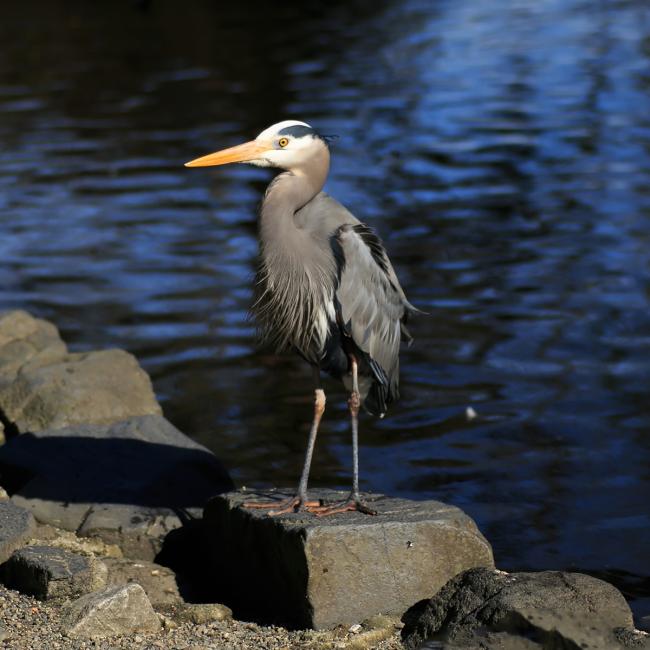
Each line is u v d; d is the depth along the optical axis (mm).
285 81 31656
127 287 16438
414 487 10461
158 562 8938
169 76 32812
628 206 19531
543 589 7012
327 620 7469
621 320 14594
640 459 10922
